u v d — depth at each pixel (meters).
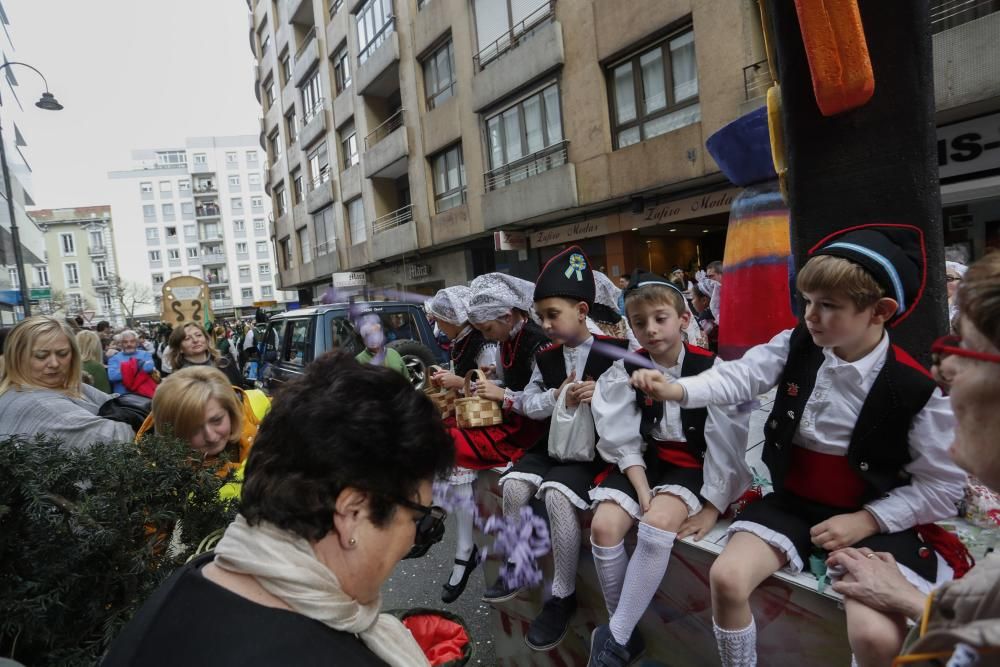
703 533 1.60
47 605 1.24
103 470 1.37
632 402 1.82
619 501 1.72
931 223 1.72
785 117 1.91
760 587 1.43
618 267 11.52
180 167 70.12
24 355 2.27
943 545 1.33
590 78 10.72
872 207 1.75
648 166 9.84
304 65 22.70
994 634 0.53
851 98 1.67
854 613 1.18
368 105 18.62
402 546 0.77
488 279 2.64
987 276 0.67
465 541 2.63
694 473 1.72
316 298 28.44
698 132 9.01
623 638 1.59
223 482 1.60
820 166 1.82
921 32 1.67
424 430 0.76
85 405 2.41
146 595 1.32
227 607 0.67
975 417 0.64
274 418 0.75
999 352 0.61
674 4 9.12
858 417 1.32
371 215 19.06
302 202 25.69
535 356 2.40
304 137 23.83
